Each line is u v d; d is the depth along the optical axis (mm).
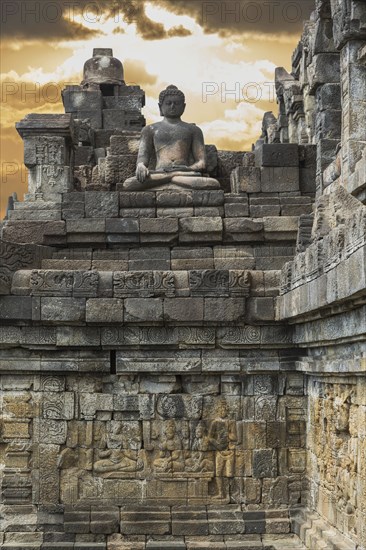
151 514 19781
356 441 15453
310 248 16375
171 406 20109
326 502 17844
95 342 19938
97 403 20141
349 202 16469
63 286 19734
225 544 19312
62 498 19953
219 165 24594
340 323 15508
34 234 21828
